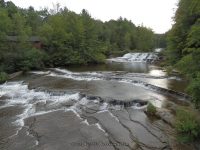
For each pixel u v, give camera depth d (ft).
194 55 36.52
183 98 58.39
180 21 66.33
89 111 51.31
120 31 294.87
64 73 100.99
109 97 58.59
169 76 89.86
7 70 104.58
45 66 132.16
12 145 36.60
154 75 92.99
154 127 41.78
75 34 152.35
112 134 39.19
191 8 40.50
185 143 35.06
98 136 38.70
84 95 60.95
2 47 107.76
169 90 63.82
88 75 93.20
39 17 257.14
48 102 58.90
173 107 50.14
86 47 154.30
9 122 46.19
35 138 38.70
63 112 51.08
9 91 71.41
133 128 41.52
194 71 36.58
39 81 83.46
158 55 185.47
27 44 124.26
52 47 144.46
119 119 45.98
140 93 63.98
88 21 161.89
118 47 270.87
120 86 73.31
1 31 110.11
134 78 85.46
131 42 286.05
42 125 43.96
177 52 70.18
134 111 51.01
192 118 39.06
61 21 152.35
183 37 66.33
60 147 35.35
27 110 53.21
